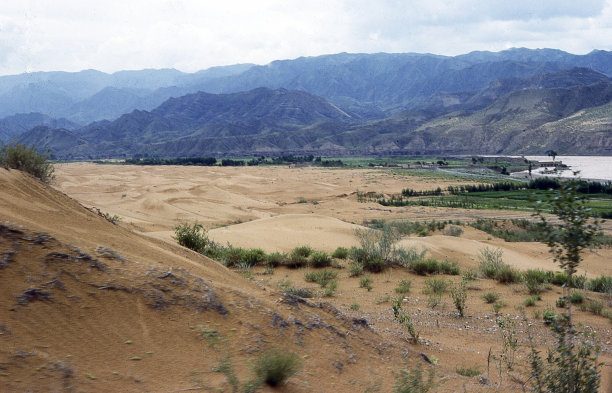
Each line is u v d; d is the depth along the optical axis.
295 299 7.74
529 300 15.47
